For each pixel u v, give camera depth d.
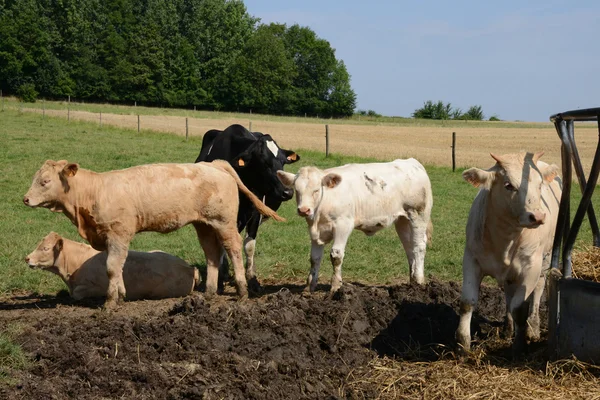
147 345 6.85
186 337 6.95
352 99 111.50
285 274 11.12
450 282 9.46
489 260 6.79
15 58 89.50
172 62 101.12
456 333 6.96
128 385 6.04
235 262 9.27
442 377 6.49
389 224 9.68
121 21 103.25
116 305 8.64
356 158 29.23
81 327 7.24
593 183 6.46
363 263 11.64
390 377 6.63
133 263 9.25
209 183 8.96
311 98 109.06
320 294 9.38
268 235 13.76
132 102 98.69
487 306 8.77
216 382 6.18
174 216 8.83
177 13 111.12
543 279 7.57
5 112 47.81
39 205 8.45
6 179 19.83
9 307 8.96
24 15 91.94
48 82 91.81
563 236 7.05
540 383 6.23
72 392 5.96
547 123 110.12
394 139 54.31
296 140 43.81
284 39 111.69
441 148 44.97
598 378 6.16
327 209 9.03
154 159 25.70
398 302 8.27
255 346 7.00
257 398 6.00
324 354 7.14
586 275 7.75
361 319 7.80
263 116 92.62
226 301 9.35
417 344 7.53
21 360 6.39
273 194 10.66
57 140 30.67
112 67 98.19
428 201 9.96
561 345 6.45
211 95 103.50
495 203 6.48
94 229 8.65
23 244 12.17
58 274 9.43
